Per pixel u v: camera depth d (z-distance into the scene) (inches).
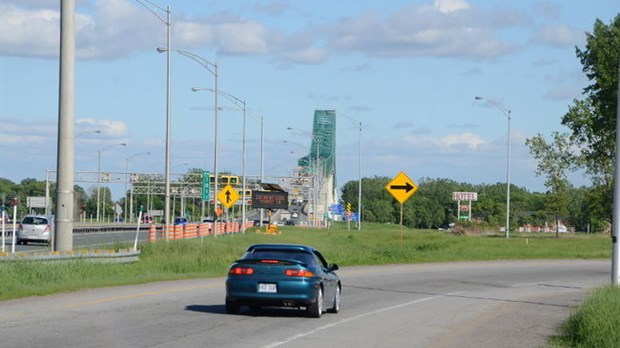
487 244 3245.6
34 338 665.0
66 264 1259.2
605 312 796.0
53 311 865.5
